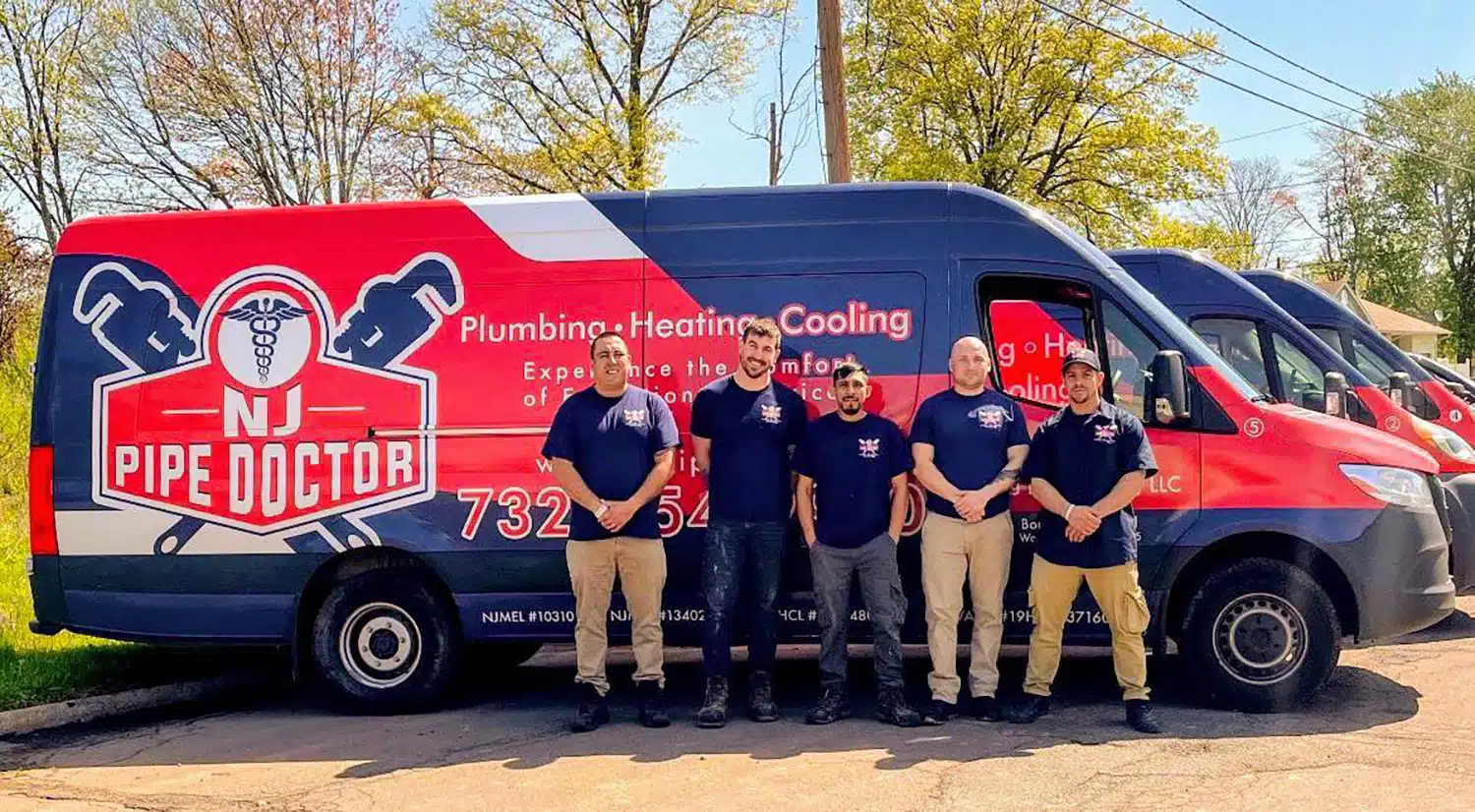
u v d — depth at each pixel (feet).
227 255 23.80
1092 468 20.70
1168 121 101.50
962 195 22.90
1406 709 21.88
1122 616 20.76
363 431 23.29
